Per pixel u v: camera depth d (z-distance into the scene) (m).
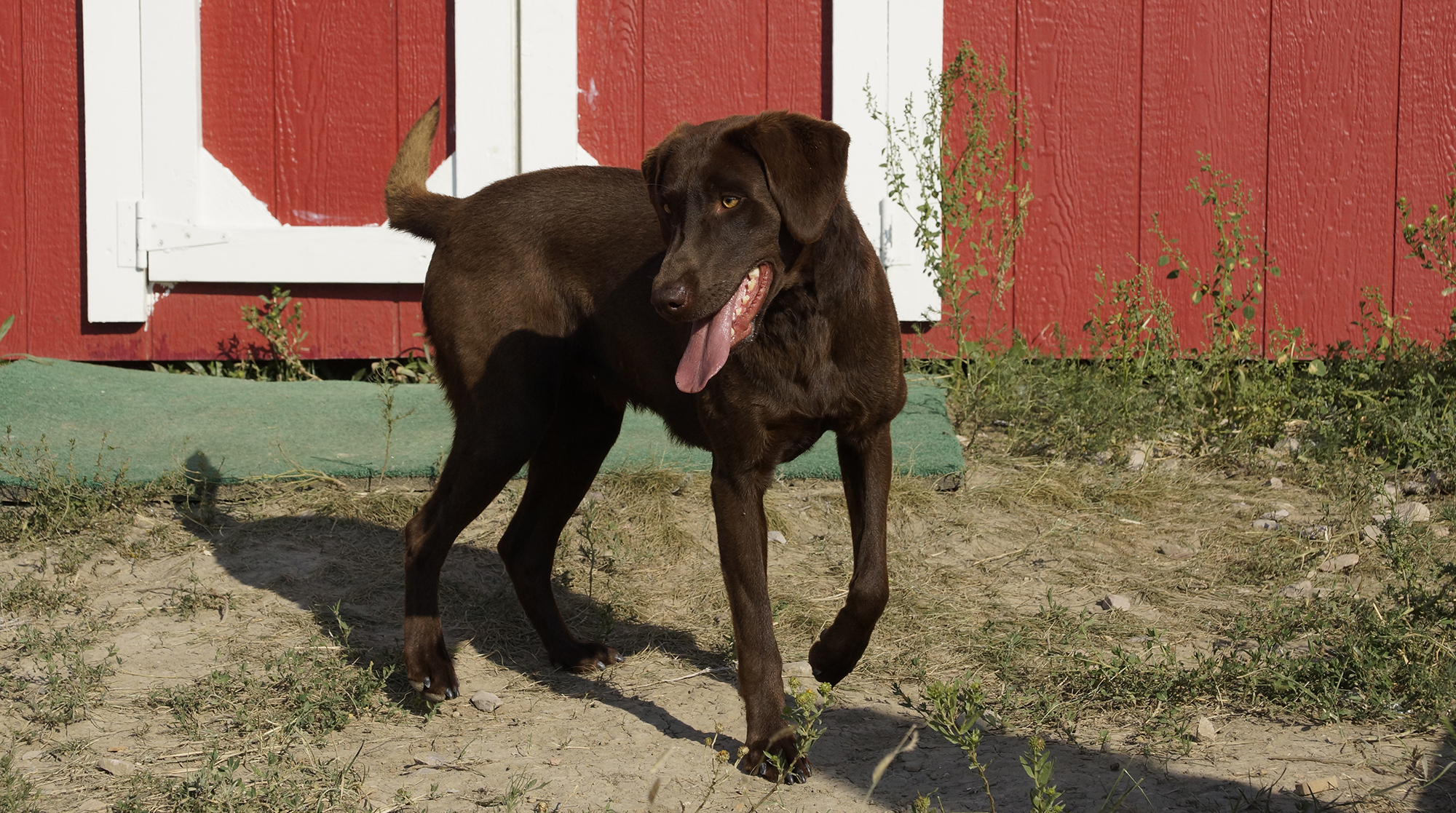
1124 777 2.78
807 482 4.99
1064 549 4.49
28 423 5.26
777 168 2.91
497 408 3.47
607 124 6.36
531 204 3.63
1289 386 5.64
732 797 2.76
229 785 2.71
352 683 3.36
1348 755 2.84
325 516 4.58
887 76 6.20
